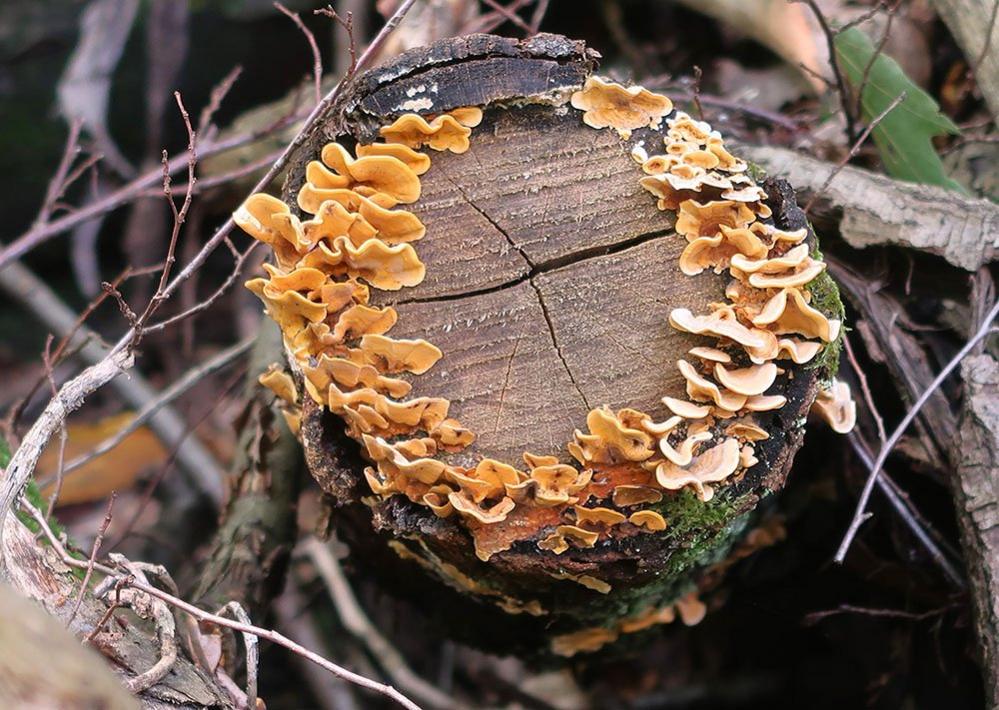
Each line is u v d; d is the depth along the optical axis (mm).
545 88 789
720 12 1054
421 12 1008
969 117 1001
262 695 1135
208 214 1217
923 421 877
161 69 1256
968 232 866
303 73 1478
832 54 928
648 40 1212
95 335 914
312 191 780
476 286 796
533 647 904
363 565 903
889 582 933
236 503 938
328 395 789
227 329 1485
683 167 790
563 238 797
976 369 856
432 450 792
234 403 1298
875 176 887
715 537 810
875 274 892
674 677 1100
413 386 795
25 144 1472
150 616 802
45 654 703
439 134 791
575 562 790
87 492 1218
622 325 796
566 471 780
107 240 1570
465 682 1165
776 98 1052
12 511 794
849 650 995
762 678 1081
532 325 797
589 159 797
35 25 1460
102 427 1299
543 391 795
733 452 777
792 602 954
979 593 833
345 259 786
